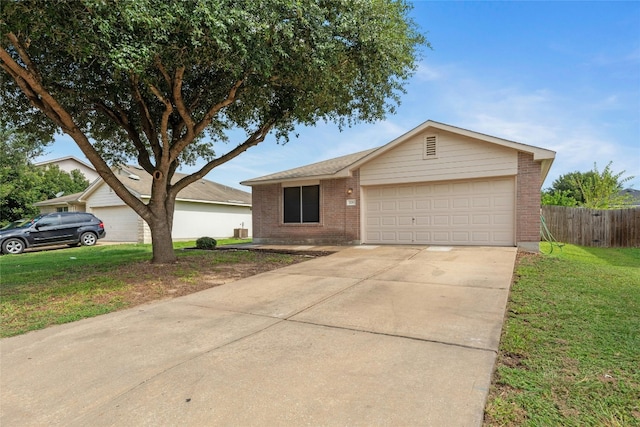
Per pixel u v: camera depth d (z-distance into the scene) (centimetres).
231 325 421
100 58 598
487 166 1018
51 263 1017
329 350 336
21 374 309
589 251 1212
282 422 225
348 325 406
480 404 239
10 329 434
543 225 1346
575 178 2469
